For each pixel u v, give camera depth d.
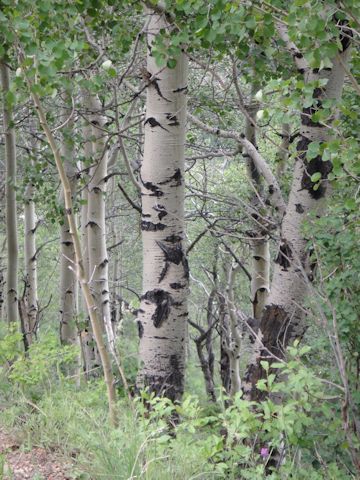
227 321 13.95
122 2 5.73
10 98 4.22
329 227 4.80
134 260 19.66
